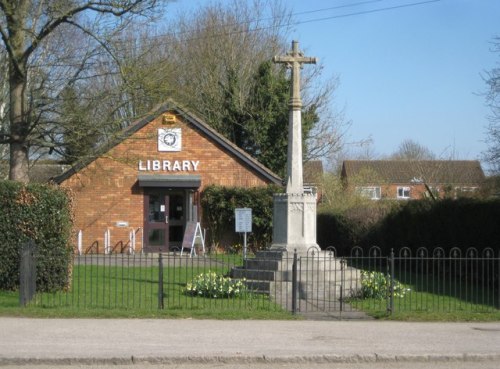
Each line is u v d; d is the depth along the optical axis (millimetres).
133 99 20484
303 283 15891
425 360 9930
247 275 17281
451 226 20906
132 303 14328
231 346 10312
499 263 14539
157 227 29531
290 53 17625
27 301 13648
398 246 25469
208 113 41125
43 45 23266
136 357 9617
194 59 43781
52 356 9594
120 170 29172
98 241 29016
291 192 17562
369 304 14969
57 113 20031
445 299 15914
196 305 14148
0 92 27359
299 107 17719
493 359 10047
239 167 30016
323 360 9812
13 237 15758
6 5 18297
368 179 45250
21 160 19984
